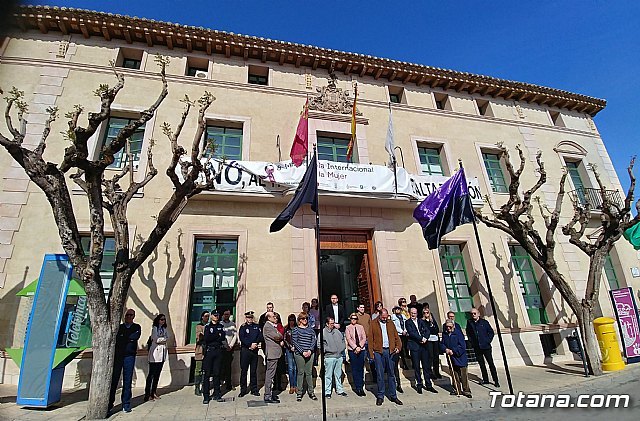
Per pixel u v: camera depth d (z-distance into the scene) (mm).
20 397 6539
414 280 11266
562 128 16219
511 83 15672
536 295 12664
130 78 11609
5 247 9016
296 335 7473
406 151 13297
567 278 12938
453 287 11891
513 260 12844
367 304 11172
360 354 7672
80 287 7430
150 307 9156
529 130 15539
